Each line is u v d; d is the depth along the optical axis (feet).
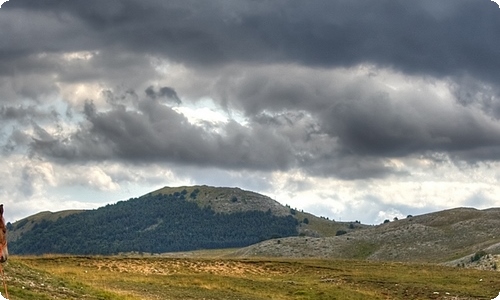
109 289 201.16
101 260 293.64
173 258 320.29
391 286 294.87
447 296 274.77
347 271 332.39
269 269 325.42
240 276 302.25
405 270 343.46
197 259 325.62
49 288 160.86
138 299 185.06
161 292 223.92
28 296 143.43
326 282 300.81
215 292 240.94
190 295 225.97
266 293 254.27
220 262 326.24
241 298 234.38
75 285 178.60
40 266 261.44
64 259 288.92
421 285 297.53
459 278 319.47
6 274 162.09
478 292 282.77
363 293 274.57
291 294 257.75
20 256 291.38
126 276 257.14
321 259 378.32
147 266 295.48
